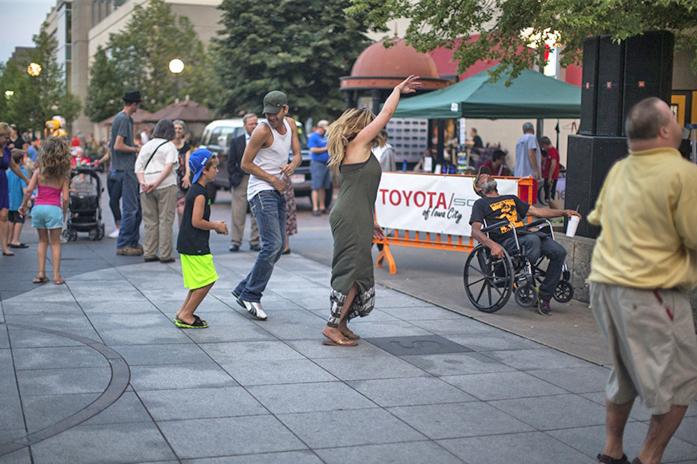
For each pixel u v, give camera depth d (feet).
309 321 28.14
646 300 14.57
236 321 27.84
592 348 25.29
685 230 14.35
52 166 33.01
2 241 41.27
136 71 157.48
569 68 70.64
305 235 52.16
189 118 120.67
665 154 14.66
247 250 44.75
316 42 96.32
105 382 20.67
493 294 33.24
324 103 99.76
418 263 41.01
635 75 33.01
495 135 85.05
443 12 34.65
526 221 36.52
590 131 34.45
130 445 16.70
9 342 24.35
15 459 15.81
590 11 28.96
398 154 73.87
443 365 23.24
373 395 20.38
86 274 36.14
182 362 22.80
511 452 16.89
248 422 18.24
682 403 14.89
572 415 19.22
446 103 47.01
